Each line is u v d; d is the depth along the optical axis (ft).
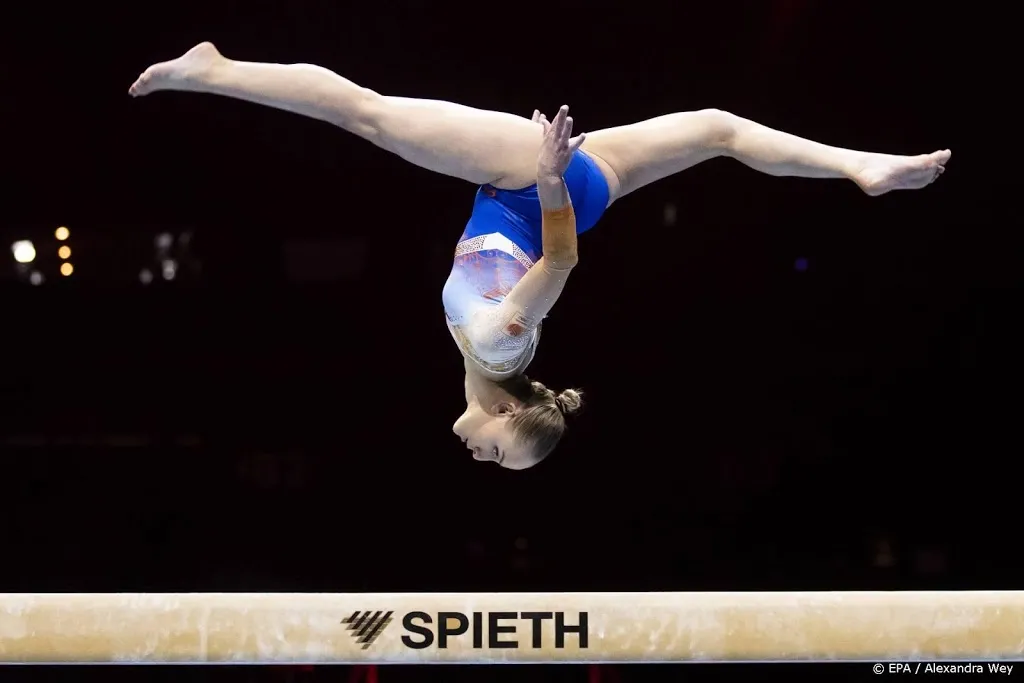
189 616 40.09
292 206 79.92
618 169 41.70
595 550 79.97
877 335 80.59
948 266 79.36
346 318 81.61
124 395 81.61
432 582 79.56
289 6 71.36
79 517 79.87
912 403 80.59
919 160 41.93
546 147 34.27
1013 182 76.43
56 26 73.26
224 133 77.92
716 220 80.23
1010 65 72.59
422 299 81.15
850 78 73.36
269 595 40.75
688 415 81.66
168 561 79.25
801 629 40.19
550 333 82.17
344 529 80.69
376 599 40.52
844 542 79.36
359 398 82.33
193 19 72.43
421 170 79.20
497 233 39.40
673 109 73.87
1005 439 79.46
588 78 72.90
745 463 81.10
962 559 78.69
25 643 39.99
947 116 74.13
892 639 40.14
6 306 80.38
